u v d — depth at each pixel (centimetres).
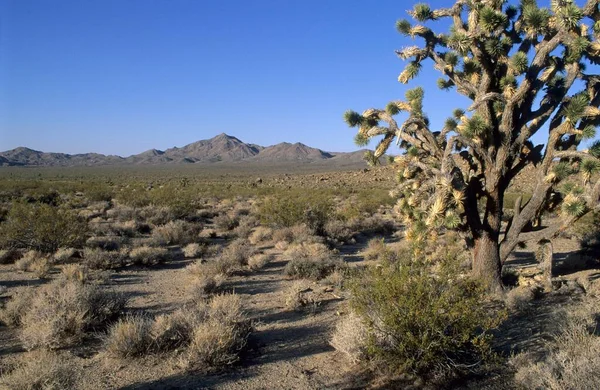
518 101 884
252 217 2569
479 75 989
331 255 1424
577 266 1181
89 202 3712
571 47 845
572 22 819
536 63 862
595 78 891
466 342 587
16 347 696
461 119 943
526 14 871
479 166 966
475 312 558
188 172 15775
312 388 553
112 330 686
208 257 1515
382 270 610
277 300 981
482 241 944
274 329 788
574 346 546
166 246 1802
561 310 727
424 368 562
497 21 856
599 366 459
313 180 8631
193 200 3175
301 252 1488
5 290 1039
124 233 2023
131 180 9650
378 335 592
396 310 559
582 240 1446
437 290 573
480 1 909
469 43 890
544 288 944
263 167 19362
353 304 610
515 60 850
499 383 540
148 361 636
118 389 557
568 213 839
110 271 1273
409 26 1010
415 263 592
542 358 585
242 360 646
